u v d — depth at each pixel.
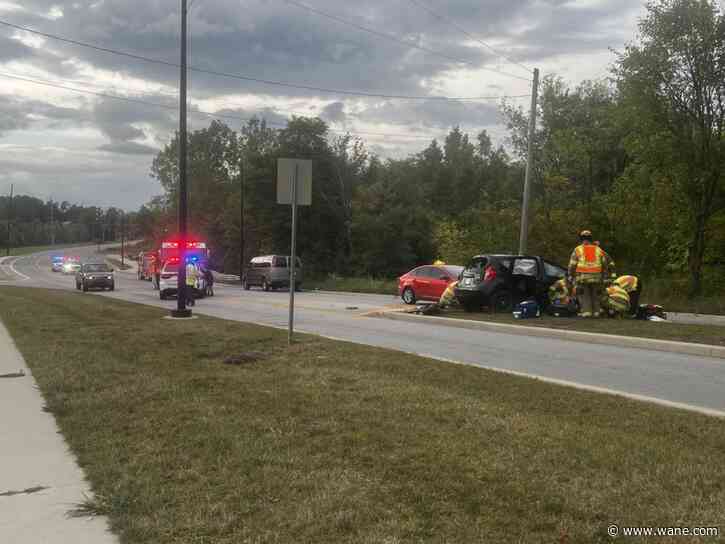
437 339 13.47
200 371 9.01
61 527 4.18
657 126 26.67
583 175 38.41
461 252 34.88
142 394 7.56
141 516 4.16
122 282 54.66
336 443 5.46
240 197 60.84
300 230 54.31
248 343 11.59
